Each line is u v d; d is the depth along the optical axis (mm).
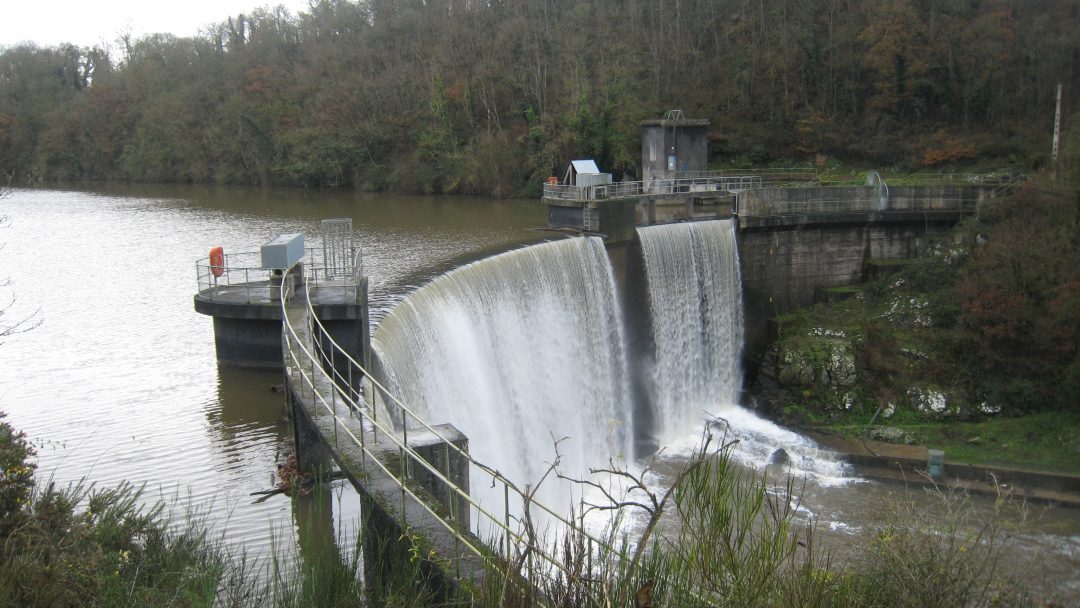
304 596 13453
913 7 89125
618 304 51188
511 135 91188
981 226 56000
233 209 76062
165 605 13484
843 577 11680
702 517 9641
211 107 109438
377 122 98562
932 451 45312
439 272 37438
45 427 25172
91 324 36969
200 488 21266
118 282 45156
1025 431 47719
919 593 11367
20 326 36625
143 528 16469
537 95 91438
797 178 79500
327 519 19625
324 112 100188
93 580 13461
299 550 17188
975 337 51094
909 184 64125
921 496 42500
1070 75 81750
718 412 54969
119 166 111375
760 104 89500
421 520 14930
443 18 105438
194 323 37125
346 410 21156
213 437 24547
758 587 9328
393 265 44719
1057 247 51250
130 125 113312
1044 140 78375
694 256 53875
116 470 22266
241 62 111375
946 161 81188
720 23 98938
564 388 44219
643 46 97250
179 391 28484
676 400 53531
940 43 85500
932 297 55000
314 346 28359
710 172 78500
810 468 46000
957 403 49875
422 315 33250
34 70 116312
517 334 40500
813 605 9875
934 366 51500
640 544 9297
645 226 52594
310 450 22359
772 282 58125
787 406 52281
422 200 84812
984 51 84812
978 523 39531
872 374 51969
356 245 52531
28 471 15258
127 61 125938
